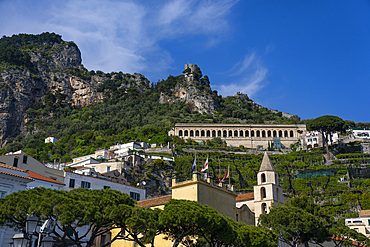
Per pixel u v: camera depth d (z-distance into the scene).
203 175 80.88
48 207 48.91
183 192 71.38
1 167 67.31
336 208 168.88
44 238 36.69
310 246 99.75
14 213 49.50
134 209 54.53
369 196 170.00
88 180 94.62
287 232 80.31
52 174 94.38
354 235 89.94
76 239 52.12
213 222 56.56
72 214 49.62
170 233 58.72
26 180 68.94
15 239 34.31
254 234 63.78
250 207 96.31
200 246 62.47
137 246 73.12
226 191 75.94
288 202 96.31
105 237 78.94
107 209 53.56
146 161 196.12
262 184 95.06
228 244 60.69
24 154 89.44
